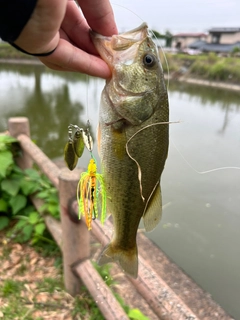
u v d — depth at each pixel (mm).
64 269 539
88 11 260
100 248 641
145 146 275
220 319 572
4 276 579
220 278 689
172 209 944
